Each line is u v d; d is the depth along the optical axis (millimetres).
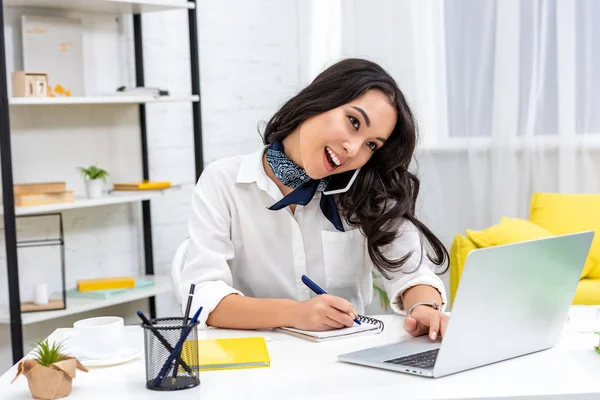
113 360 1407
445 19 4203
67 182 3451
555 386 1236
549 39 4035
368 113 1659
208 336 1624
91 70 3539
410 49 4234
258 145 4293
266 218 1884
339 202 1858
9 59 3225
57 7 3338
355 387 1244
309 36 4387
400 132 1771
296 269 1892
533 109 4051
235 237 1900
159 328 1258
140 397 1222
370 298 2061
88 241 3570
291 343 1549
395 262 1807
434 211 4262
